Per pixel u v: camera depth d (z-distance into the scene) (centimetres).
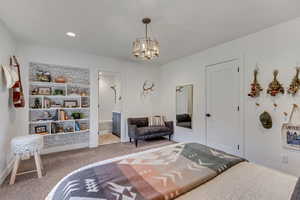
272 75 247
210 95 351
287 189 104
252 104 274
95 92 404
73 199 91
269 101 251
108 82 611
